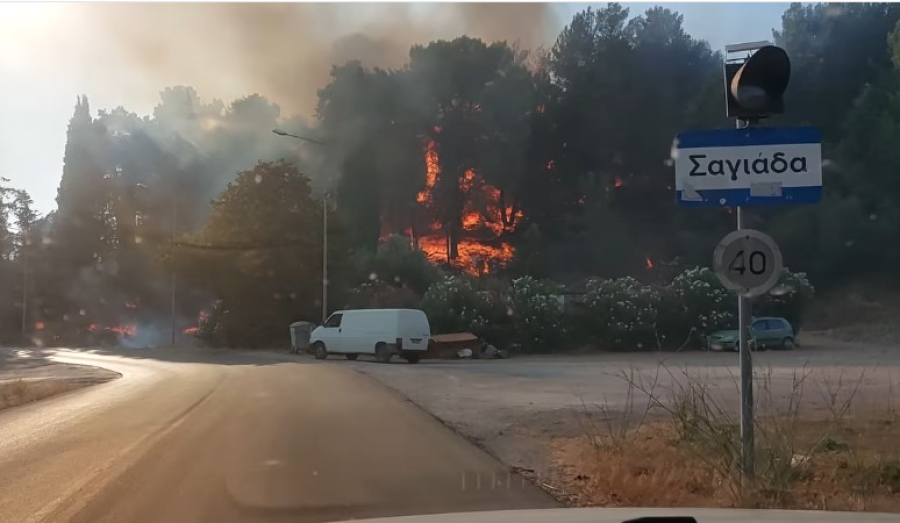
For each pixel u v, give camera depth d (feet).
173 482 28.35
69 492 27.04
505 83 252.21
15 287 267.39
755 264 22.65
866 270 197.57
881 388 55.67
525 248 234.79
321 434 39.11
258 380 73.20
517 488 27.12
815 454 27.17
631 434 34.14
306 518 23.31
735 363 96.68
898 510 22.53
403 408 49.55
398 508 24.38
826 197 200.34
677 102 233.76
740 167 22.98
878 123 196.13
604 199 229.25
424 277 177.99
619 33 246.06
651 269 215.51
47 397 65.05
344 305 166.91
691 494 24.82
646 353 134.82
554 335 138.82
